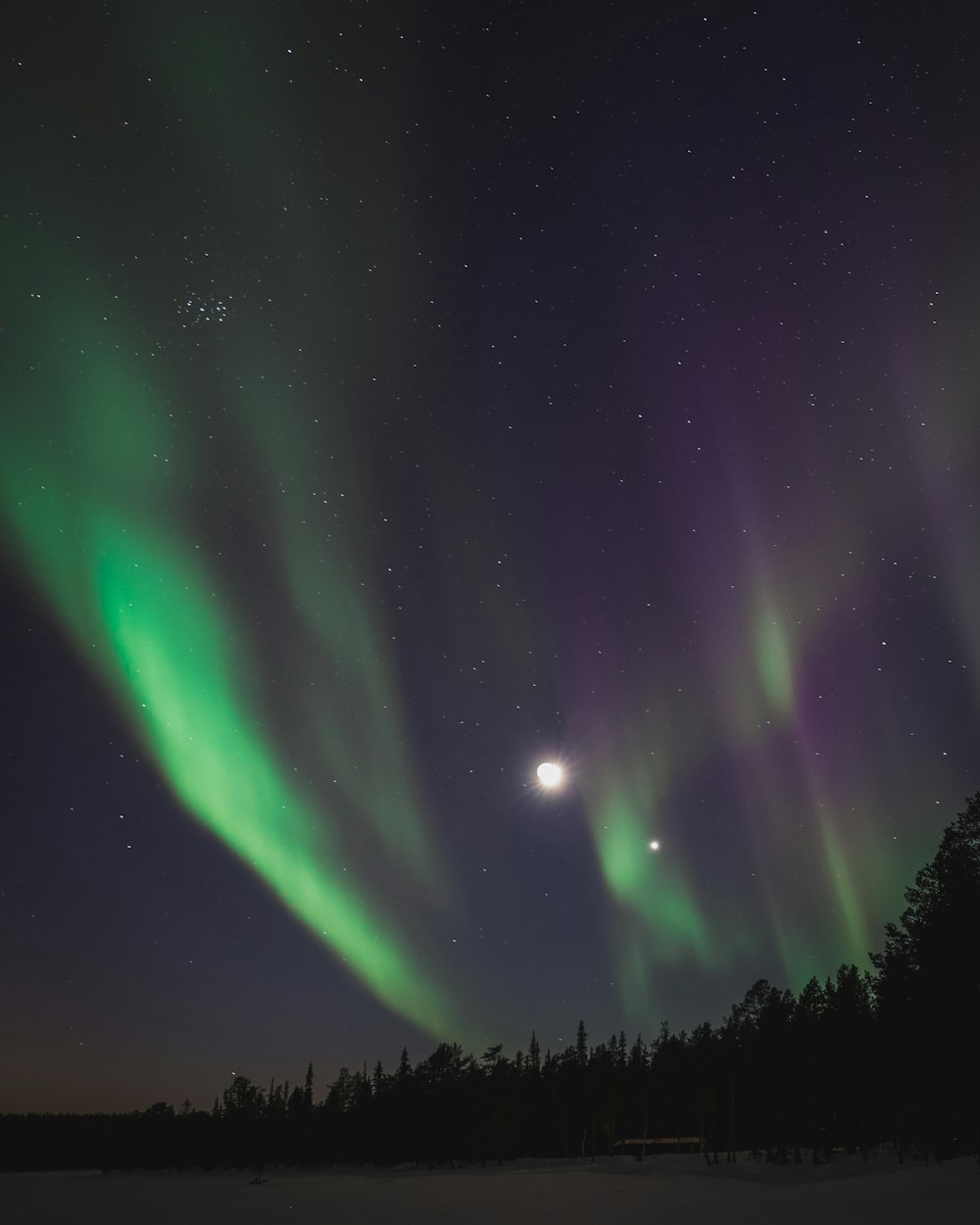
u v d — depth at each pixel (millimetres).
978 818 47031
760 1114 75562
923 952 46156
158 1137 135000
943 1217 32375
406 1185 74000
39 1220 49312
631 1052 113500
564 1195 55781
